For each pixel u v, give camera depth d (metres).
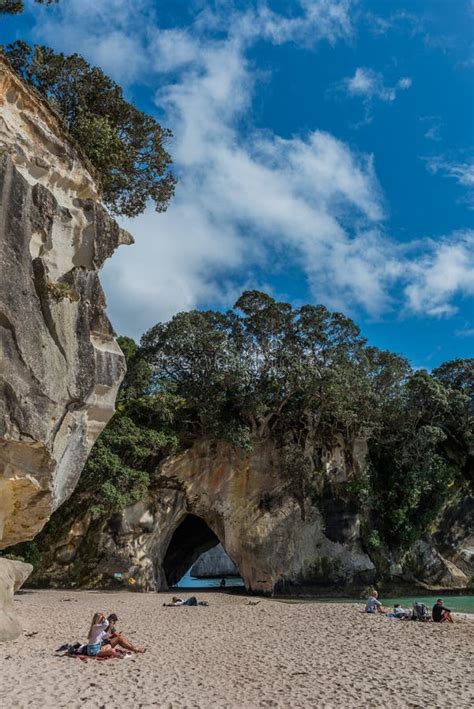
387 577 41.88
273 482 42.84
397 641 17.58
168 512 41.91
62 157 17.64
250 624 21.81
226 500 42.41
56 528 38.69
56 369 14.99
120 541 39.12
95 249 17.39
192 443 43.69
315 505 42.47
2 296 13.67
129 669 12.28
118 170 24.44
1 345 13.53
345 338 44.53
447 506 45.81
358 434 44.19
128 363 43.00
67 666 12.02
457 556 44.69
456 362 50.88
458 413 46.53
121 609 26.27
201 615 24.66
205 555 78.31
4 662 11.86
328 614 24.84
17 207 14.77
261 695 10.45
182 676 11.92
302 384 41.25
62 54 21.94
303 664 13.73
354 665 13.66
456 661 14.41
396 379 45.28
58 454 15.67
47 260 16.03
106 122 21.81
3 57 16.17
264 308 43.19
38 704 8.82
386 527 43.44
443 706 9.87
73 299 16.02
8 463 14.19
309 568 40.75
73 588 37.38
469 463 47.00
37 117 17.36
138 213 26.88
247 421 43.56
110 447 38.00
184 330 42.25
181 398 41.88
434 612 22.64
